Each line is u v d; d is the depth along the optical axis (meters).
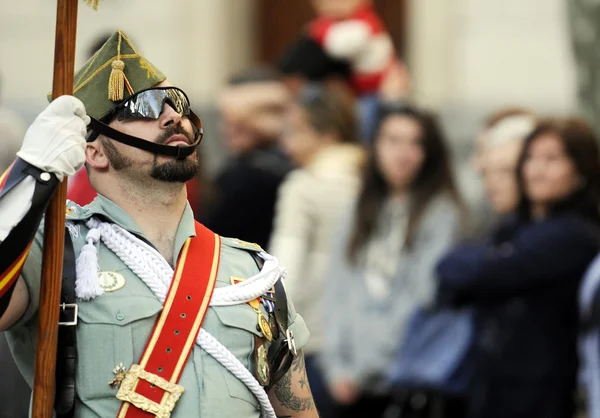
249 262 8.39
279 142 16.55
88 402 7.71
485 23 27.67
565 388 13.30
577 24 18.20
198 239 8.23
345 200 15.46
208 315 7.97
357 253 14.82
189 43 29.38
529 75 27.44
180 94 8.14
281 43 30.25
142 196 8.08
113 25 29.16
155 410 7.67
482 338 13.58
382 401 14.76
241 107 16.38
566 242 13.30
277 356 8.23
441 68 27.94
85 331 7.77
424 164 14.92
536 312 13.34
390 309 14.62
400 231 14.77
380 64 20.69
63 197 7.70
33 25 29.06
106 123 8.03
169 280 8.00
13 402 11.79
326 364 14.86
